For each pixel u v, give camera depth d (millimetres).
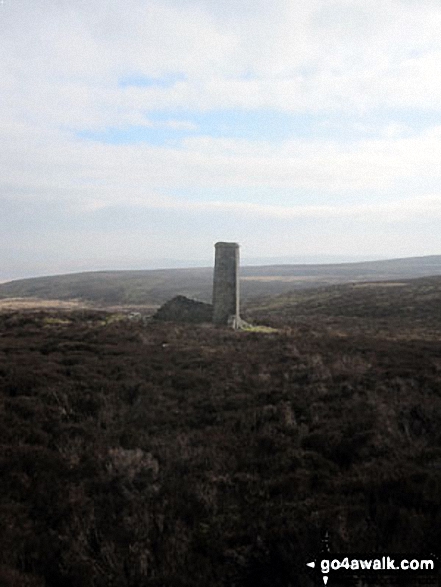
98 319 27828
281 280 152625
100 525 5879
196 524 5938
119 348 17625
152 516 5988
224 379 13562
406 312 44438
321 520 5629
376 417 9672
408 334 27547
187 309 30984
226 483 7023
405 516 5629
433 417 9703
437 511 5727
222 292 29219
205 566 5094
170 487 6840
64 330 22141
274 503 6336
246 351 18219
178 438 8820
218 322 29172
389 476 6750
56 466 7496
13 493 6582
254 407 10781
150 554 5234
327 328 30266
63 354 16234
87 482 7000
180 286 127250
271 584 4812
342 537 5266
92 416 10266
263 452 8281
